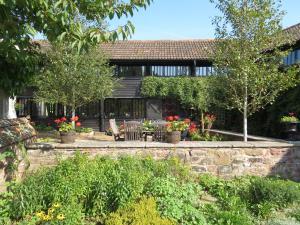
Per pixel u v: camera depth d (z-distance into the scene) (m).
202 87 21.67
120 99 24.17
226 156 8.42
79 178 6.05
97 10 4.93
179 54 22.95
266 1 9.29
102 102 23.47
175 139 8.63
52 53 16.17
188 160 8.38
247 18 9.34
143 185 6.20
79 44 4.64
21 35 4.85
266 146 8.45
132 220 5.01
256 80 9.36
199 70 23.58
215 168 8.39
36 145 8.09
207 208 6.46
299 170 8.53
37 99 18.09
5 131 6.81
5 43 4.85
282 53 9.46
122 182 5.90
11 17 4.59
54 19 4.64
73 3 4.44
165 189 6.09
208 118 17.98
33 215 5.68
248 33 9.48
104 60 18.03
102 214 5.88
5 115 7.94
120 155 8.29
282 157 8.52
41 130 19.61
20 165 7.29
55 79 16.78
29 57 5.96
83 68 16.95
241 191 7.27
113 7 4.82
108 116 24.03
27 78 6.76
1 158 5.86
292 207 6.52
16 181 6.43
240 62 9.40
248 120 20.05
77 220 5.56
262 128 18.94
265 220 6.05
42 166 7.70
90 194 6.06
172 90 22.56
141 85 23.39
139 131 12.66
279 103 16.86
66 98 17.30
